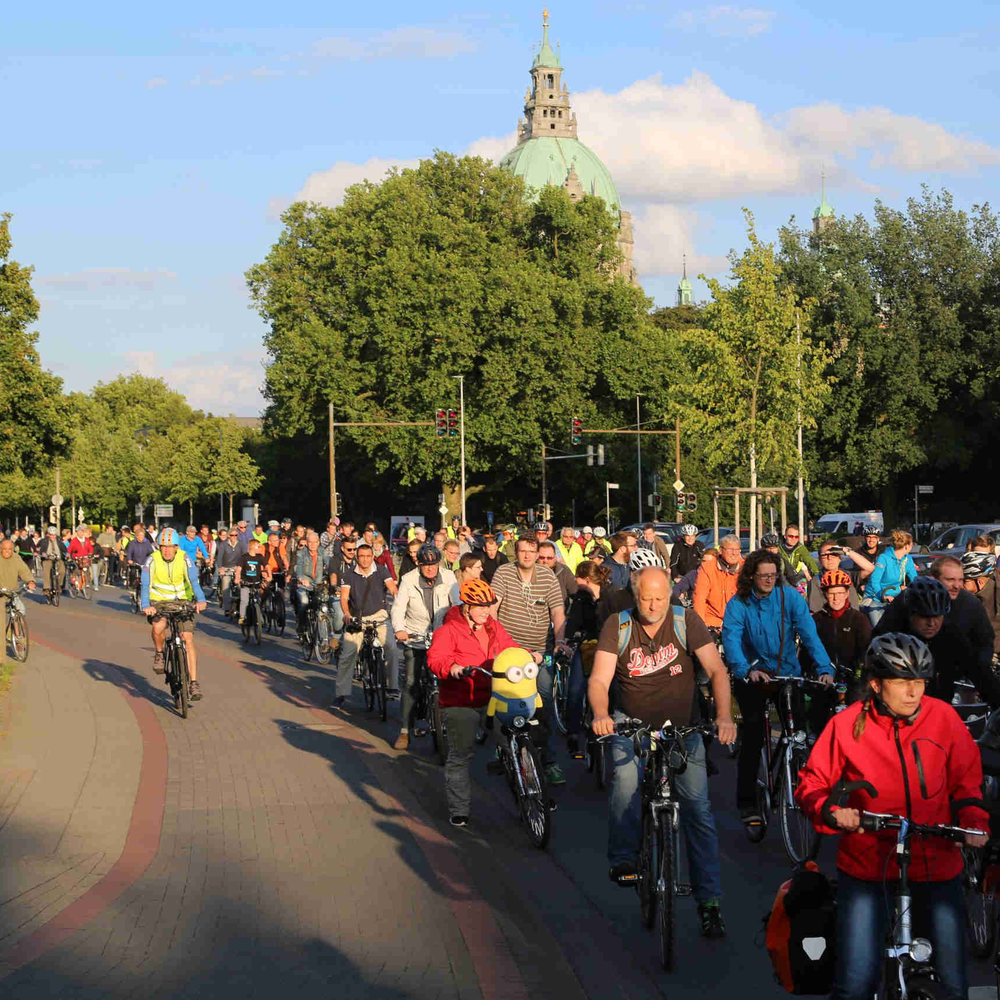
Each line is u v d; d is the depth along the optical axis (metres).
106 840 7.93
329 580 18.22
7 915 6.29
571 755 11.14
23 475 40.19
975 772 4.13
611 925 6.29
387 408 57.56
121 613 29.22
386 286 55.94
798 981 4.11
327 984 5.32
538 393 56.97
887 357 50.38
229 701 14.55
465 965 5.59
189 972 5.46
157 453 96.38
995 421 51.75
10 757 10.59
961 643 6.68
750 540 34.06
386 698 13.27
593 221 63.22
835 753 4.16
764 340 33.41
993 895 5.52
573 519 69.88
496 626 8.69
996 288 50.94
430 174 62.59
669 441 62.00
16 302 37.81
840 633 8.66
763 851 7.78
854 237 50.84
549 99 178.12
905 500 58.47
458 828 8.43
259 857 7.54
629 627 6.29
